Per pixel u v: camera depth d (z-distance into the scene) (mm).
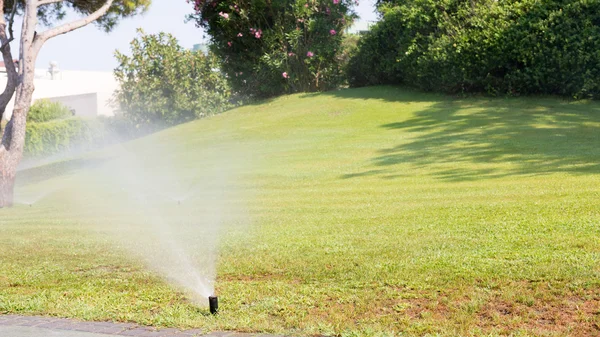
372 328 4301
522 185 9414
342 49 22891
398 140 14617
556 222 6898
